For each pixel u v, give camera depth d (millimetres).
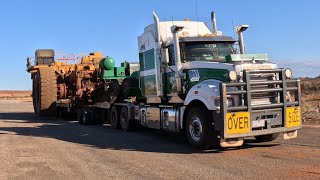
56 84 21953
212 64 10523
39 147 11367
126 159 9281
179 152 10148
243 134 9523
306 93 37844
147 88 13930
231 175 7355
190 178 7227
